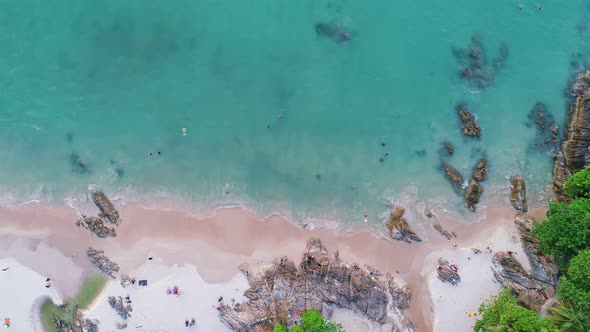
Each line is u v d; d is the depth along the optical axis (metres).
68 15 56.03
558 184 53.69
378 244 53.03
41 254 52.16
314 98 55.44
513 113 55.25
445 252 52.53
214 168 54.03
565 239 45.28
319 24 56.31
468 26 56.47
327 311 51.28
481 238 52.81
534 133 54.94
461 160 54.56
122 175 53.72
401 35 56.47
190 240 52.47
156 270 51.59
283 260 52.06
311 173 54.31
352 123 55.12
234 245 52.59
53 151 54.38
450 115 55.22
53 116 54.88
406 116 55.22
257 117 55.00
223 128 54.78
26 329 50.78
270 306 51.22
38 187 53.62
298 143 54.72
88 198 53.22
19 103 55.06
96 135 54.56
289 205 53.66
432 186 54.09
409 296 51.62
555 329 43.06
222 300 51.22
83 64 55.56
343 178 54.31
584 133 53.78
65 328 51.03
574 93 55.28
